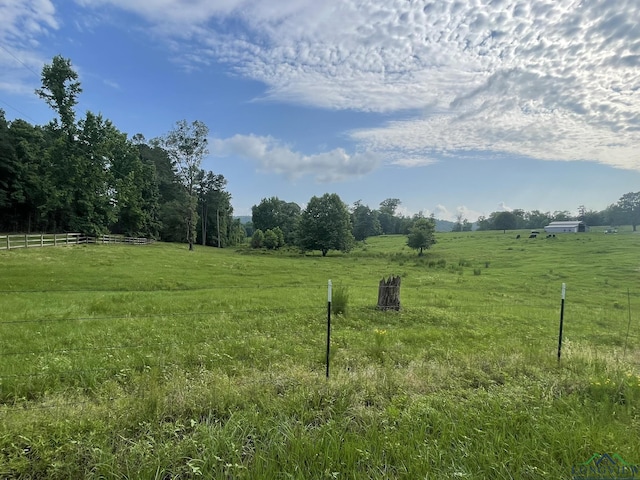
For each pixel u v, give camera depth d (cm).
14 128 5538
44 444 344
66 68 4391
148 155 8500
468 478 313
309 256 6147
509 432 387
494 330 1114
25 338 838
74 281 1981
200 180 8719
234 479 309
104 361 670
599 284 2939
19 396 512
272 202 10944
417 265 4519
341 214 6525
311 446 347
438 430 396
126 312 1230
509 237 9444
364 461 337
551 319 1395
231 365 657
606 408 449
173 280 2208
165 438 366
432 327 1129
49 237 3847
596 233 9500
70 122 4522
